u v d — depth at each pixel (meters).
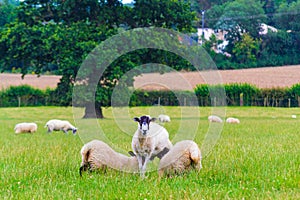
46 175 12.17
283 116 42.78
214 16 93.94
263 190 10.33
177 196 9.73
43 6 46.09
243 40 82.31
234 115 43.91
